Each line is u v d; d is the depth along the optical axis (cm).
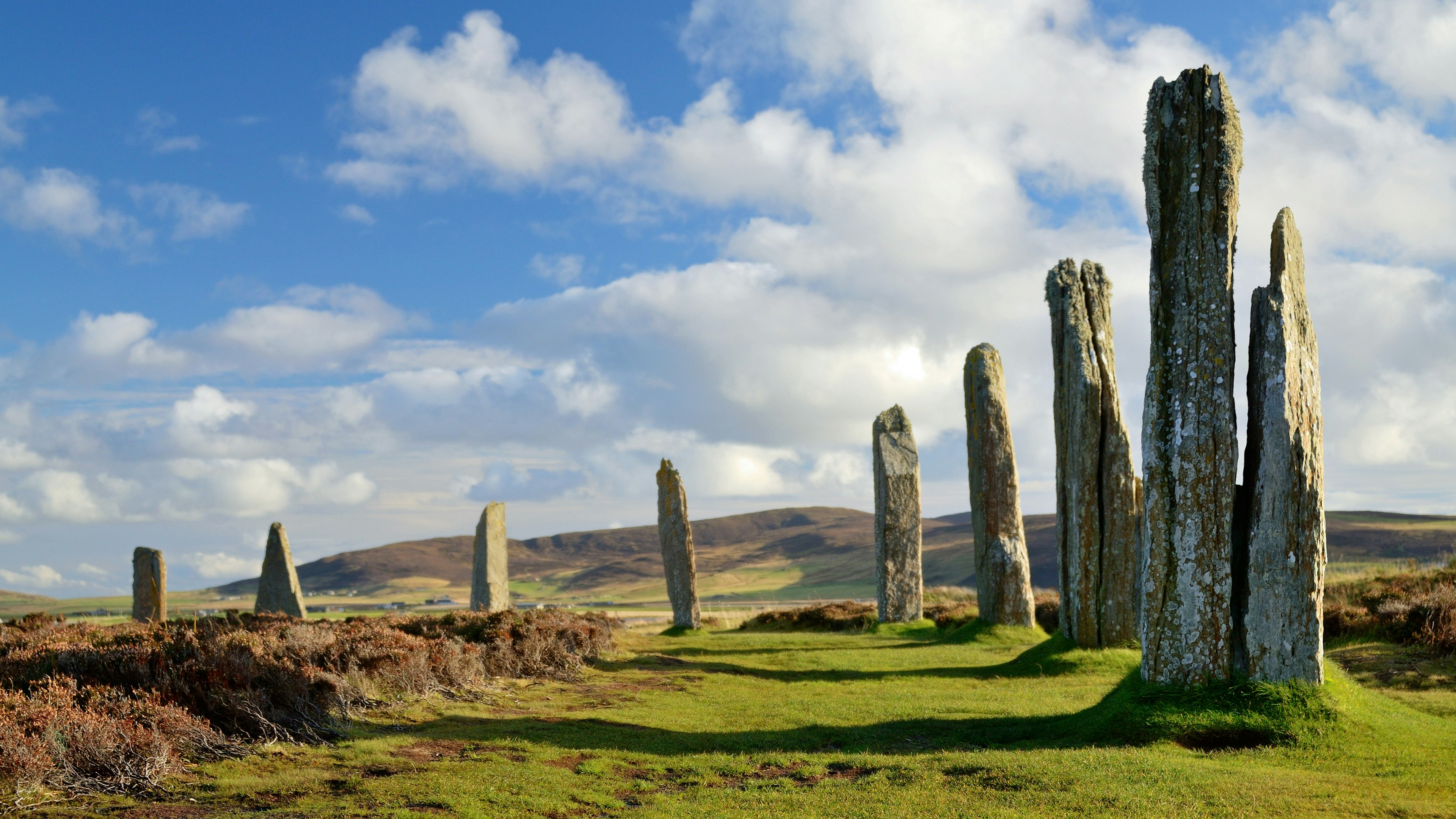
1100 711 1327
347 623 2223
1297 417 1214
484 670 1697
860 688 1850
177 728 1016
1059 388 2195
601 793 984
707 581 18850
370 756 1080
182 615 3259
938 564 15112
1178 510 1294
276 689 1223
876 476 3341
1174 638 1284
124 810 834
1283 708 1164
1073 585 2091
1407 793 902
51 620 2202
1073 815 861
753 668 2178
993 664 2158
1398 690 1504
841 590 15738
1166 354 1335
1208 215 1318
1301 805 860
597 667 2097
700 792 998
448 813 858
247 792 906
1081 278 2166
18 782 846
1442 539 9800
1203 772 982
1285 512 1207
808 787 1018
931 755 1152
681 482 3553
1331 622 2033
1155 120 1370
